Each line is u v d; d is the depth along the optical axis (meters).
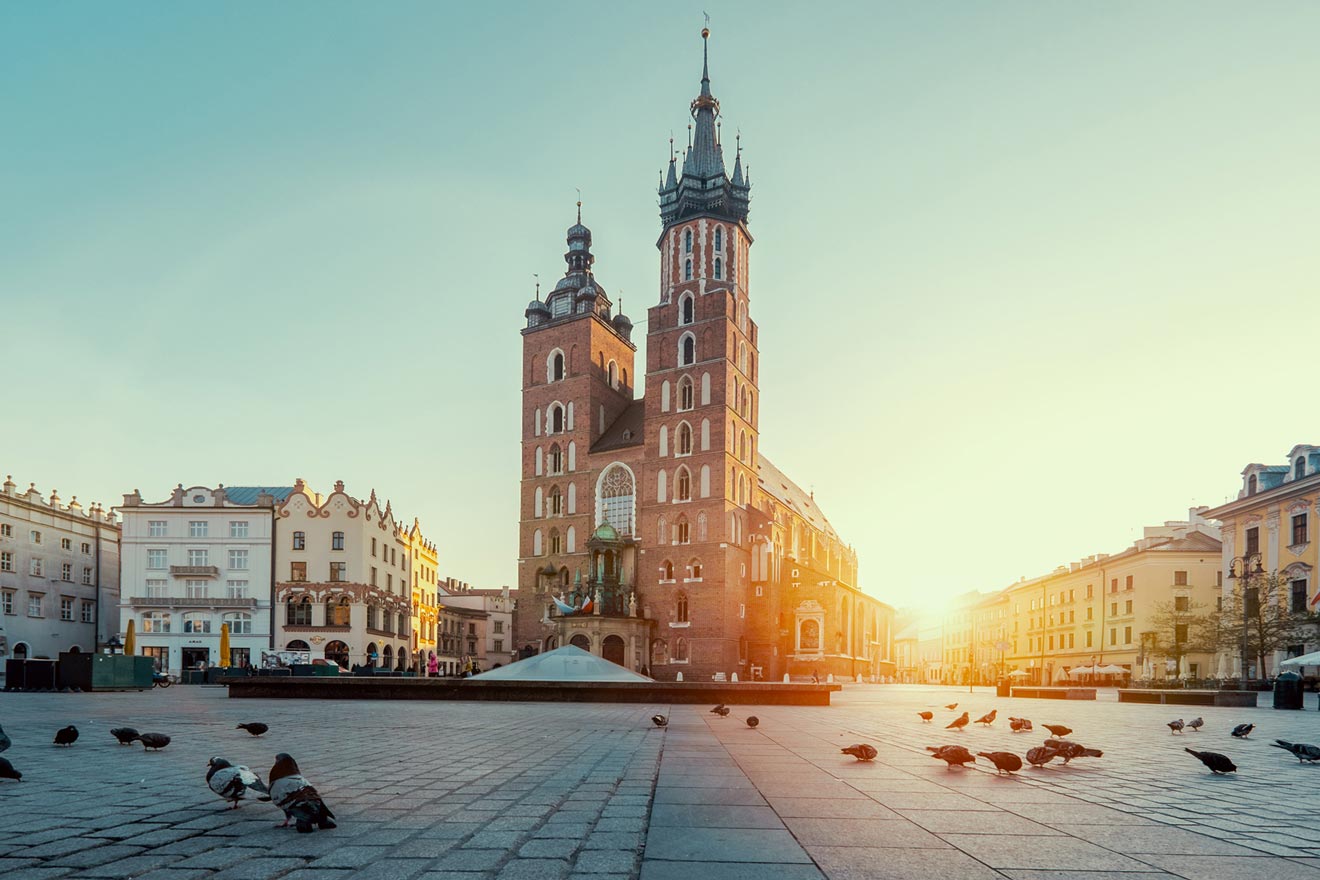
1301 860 7.26
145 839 7.89
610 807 9.55
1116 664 90.62
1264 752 16.66
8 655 73.12
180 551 81.88
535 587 89.12
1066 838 8.02
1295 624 58.06
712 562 80.81
